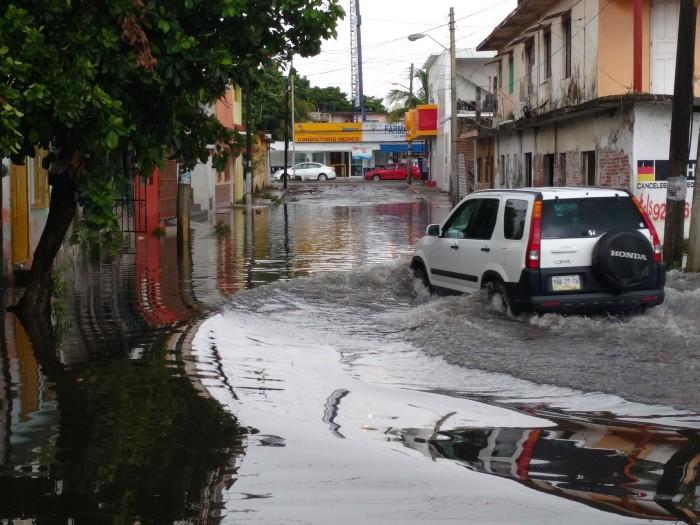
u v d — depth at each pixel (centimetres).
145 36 909
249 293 1279
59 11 874
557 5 2664
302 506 475
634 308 1009
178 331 1002
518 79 3225
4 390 727
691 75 1498
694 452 562
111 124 889
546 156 2834
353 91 10062
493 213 1084
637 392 708
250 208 3731
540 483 510
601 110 2230
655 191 2045
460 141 4781
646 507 471
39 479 518
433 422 638
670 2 2227
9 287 1314
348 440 595
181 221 2114
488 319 1012
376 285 1334
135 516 462
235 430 618
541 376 765
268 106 8238
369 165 8800
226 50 974
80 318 1080
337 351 896
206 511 469
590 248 988
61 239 1101
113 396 709
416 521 453
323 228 2725
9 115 788
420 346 909
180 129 1065
